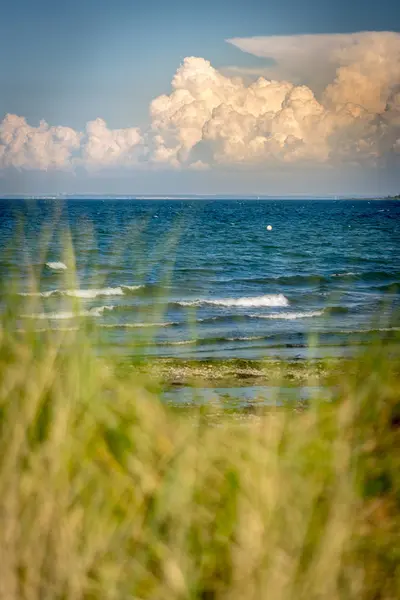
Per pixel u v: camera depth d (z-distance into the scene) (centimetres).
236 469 301
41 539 272
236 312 2711
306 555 274
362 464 311
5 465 288
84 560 270
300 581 266
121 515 296
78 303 352
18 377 320
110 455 316
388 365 356
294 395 356
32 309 347
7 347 332
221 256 5166
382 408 336
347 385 347
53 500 279
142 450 320
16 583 263
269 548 270
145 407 345
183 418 354
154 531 286
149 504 296
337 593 265
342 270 4322
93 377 330
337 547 271
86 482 295
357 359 366
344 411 328
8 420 308
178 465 305
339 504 288
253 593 263
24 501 281
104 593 264
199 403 380
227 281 3831
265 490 285
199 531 287
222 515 289
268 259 5175
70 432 306
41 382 316
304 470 301
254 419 359
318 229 9538
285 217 13512
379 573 281
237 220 11675
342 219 12988
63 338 341
